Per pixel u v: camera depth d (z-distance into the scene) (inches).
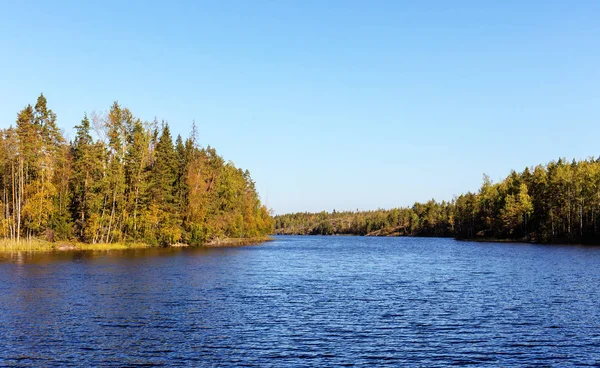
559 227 4884.4
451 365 729.0
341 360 746.2
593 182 4532.5
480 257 3026.6
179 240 4015.8
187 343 832.3
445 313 1122.7
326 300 1299.2
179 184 4035.4
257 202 6496.1
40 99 3088.1
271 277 1844.2
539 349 819.4
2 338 844.6
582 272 2030.0
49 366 703.1
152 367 703.1
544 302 1282.0
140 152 3484.3
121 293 1334.9
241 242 5196.9
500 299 1331.2
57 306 1128.8
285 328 952.9
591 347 834.2
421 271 2155.5
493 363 741.9
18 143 2903.5
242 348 804.6
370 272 2108.8
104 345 811.4
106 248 3208.7
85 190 3260.3
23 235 3100.4
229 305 1195.9
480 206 6707.7
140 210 3563.0
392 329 956.0
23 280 1550.2
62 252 2807.6
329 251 3905.0
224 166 4968.0
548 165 5684.1
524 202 5364.2
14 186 2992.1
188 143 4303.6
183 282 1596.9
